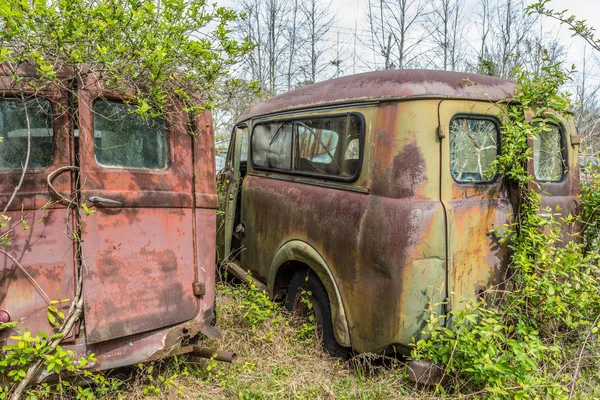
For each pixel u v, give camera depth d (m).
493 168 3.17
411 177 3.00
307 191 3.91
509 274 3.23
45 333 2.57
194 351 3.18
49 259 2.63
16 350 2.46
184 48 2.77
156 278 2.99
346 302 3.38
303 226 3.87
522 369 2.66
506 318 3.11
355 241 3.28
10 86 2.59
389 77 3.29
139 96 2.81
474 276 3.08
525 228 3.18
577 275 3.10
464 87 3.17
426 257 2.94
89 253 2.71
